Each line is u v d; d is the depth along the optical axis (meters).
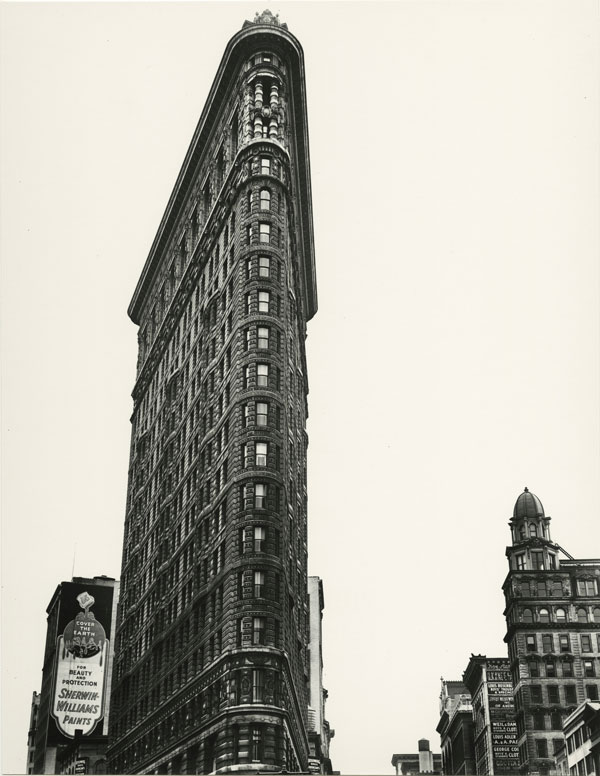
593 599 148.38
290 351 105.81
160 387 136.75
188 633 99.00
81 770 151.38
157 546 120.81
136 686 119.81
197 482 104.81
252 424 91.31
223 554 90.38
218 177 119.62
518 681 145.00
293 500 106.25
